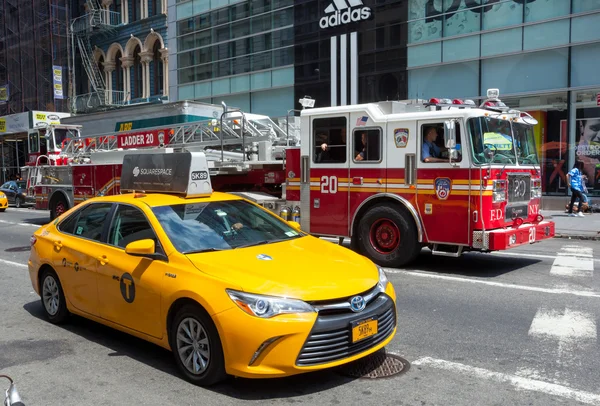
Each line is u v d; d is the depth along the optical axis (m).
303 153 10.16
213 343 4.20
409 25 20.70
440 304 6.82
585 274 8.59
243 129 12.29
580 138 17.55
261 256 4.73
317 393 4.25
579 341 5.39
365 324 4.25
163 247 4.80
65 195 16.05
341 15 22.45
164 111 15.30
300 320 3.95
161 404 4.11
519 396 4.16
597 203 17.58
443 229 8.52
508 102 18.86
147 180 6.31
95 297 5.43
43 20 39.72
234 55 27.03
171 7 30.02
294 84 24.42
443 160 8.48
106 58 36.16
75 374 4.77
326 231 9.95
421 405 4.03
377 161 9.20
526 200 9.23
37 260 6.33
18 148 43.44
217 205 5.69
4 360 5.15
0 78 46.25
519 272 8.80
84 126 18.58
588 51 17.08
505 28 18.56
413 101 9.42
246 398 4.18
